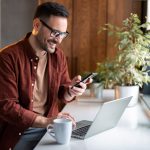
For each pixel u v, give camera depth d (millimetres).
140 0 3133
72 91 1927
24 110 1682
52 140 1494
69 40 3250
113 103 1544
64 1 3205
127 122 1826
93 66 3254
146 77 2287
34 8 3572
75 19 3223
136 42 2260
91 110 2100
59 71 1980
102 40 3215
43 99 1919
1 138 1854
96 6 3201
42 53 1879
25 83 1811
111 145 1428
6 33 3631
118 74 2277
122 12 3176
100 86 2428
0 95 1711
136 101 2254
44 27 1739
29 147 1819
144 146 1415
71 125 1445
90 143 1456
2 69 1751
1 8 3596
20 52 1823
